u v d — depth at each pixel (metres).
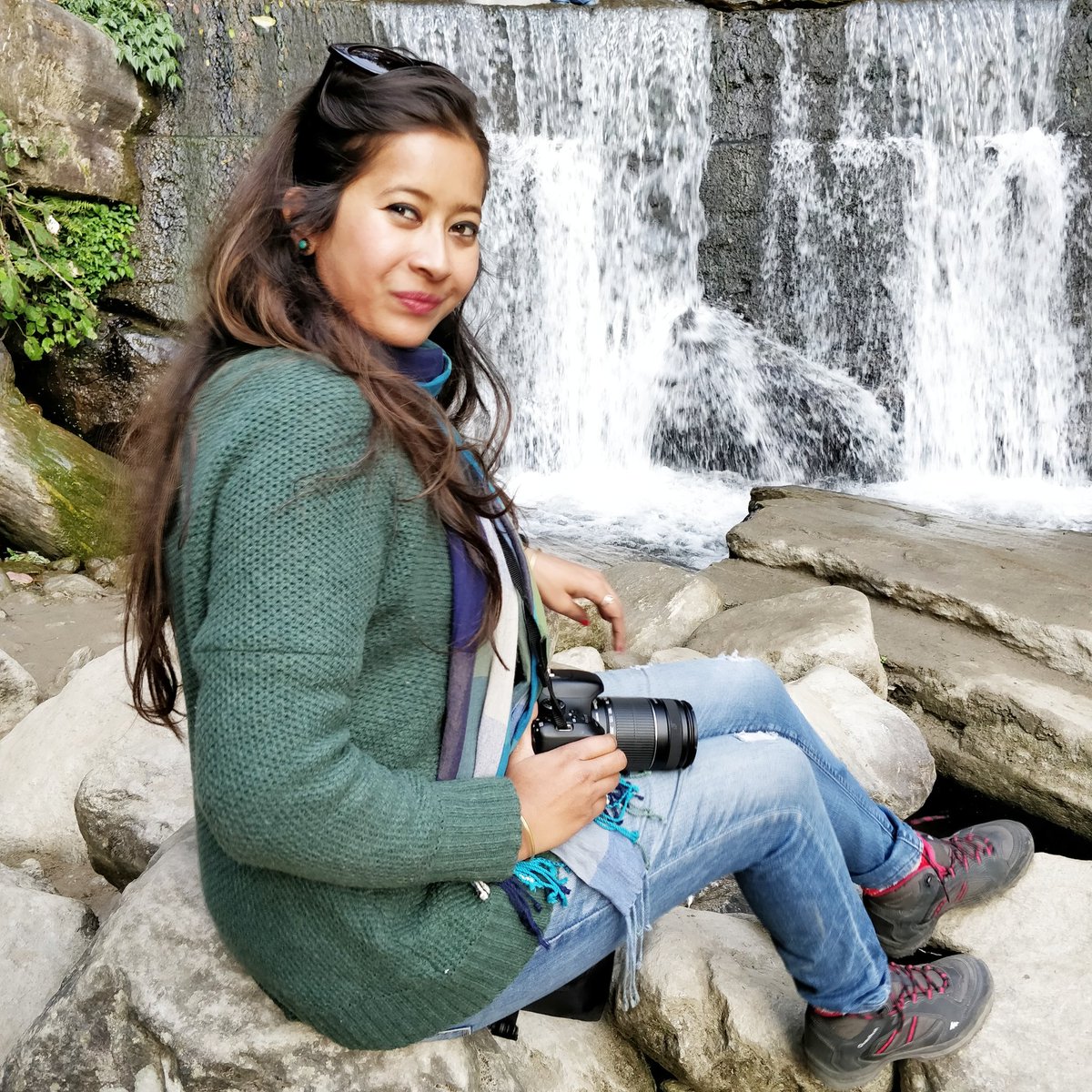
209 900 1.35
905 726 2.92
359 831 1.09
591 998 1.66
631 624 3.69
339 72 1.25
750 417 7.33
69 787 2.58
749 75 7.18
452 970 1.26
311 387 1.11
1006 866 2.00
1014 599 3.89
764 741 1.54
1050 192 6.65
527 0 7.53
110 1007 1.47
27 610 4.72
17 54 6.06
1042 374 6.86
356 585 1.08
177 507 1.17
